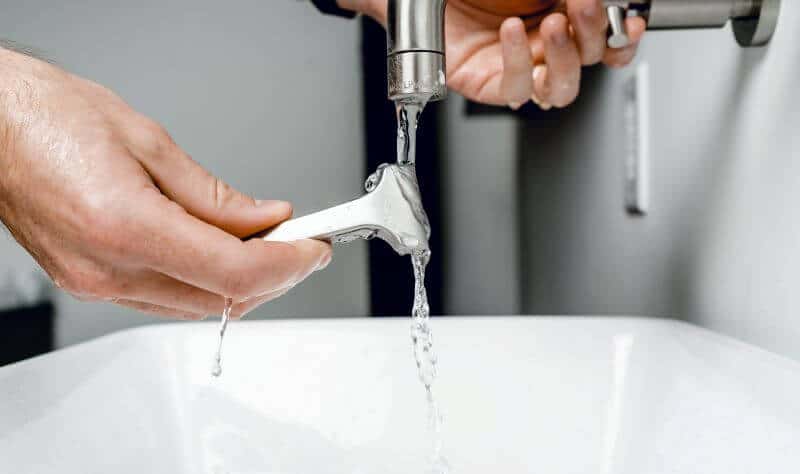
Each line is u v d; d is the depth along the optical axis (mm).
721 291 482
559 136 886
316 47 909
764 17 404
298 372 478
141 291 325
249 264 300
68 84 320
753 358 369
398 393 465
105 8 889
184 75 906
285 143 917
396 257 917
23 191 301
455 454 440
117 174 296
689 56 535
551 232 904
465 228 908
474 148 901
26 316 858
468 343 470
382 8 667
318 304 924
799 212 379
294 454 449
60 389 393
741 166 448
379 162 911
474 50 581
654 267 621
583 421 419
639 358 432
